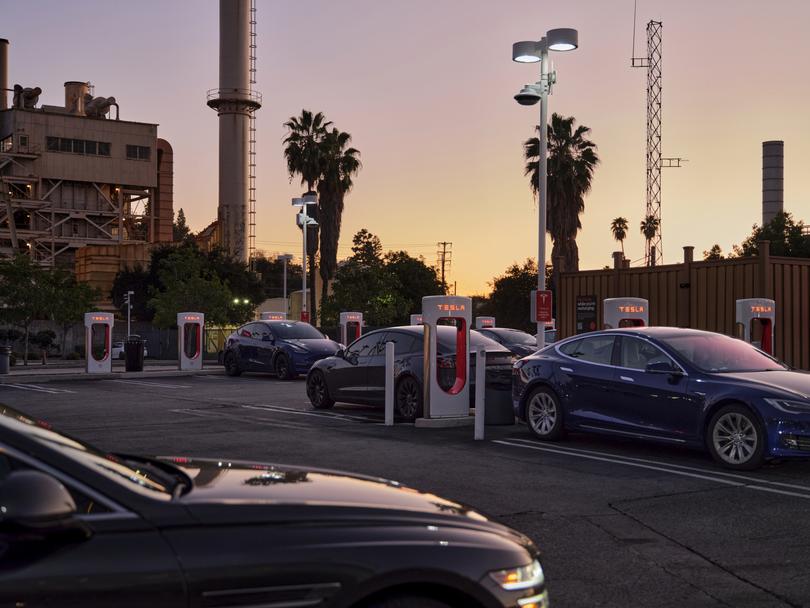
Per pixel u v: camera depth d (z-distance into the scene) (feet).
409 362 46.52
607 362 35.65
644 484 28.35
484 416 43.01
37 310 123.54
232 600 9.01
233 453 35.01
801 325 60.44
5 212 305.73
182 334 96.12
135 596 8.61
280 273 394.11
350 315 102.01
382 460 33.09
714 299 61.26
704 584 18.17
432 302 43.57
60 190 314.76
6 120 311.06
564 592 17.66
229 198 314.96
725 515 24.13
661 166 317.22
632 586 18.04
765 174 362.94
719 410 31.09
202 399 61.62
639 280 66.74
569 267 157.07
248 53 317.42
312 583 9.29
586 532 22.39
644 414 33.60
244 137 317.01
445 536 10.07
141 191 331.16
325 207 173.27
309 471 12.26
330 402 53.31
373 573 9.47
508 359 45.11
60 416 49.75
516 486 28.04
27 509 8.05
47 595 8.28
